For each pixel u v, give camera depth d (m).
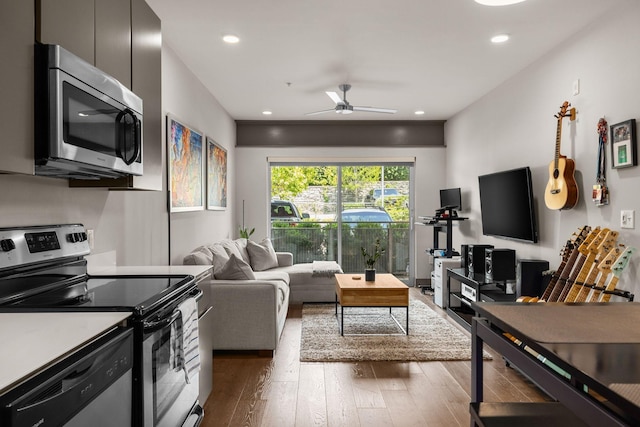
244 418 2.44
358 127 6.80
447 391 2.82
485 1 2.37
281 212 6.89
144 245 3.11
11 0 1.35
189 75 4.21
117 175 2.09
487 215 4.92
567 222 3.51
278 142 6.77
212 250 4.23
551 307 1.49
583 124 3.29
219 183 5.44
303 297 5.42
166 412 1.69
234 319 3.45
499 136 4.81
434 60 4.01
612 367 0.94
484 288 4.28
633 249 2.57
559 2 2.87
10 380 0.85
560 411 1.33
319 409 2.56
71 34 1.67
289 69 4.24
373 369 3.20
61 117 1.51
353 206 6.91
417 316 4.77
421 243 6.80
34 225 1.90
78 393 1.04
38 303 1.54
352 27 3.28
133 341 1.41
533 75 4.05
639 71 2.70
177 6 2.91
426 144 6.80
